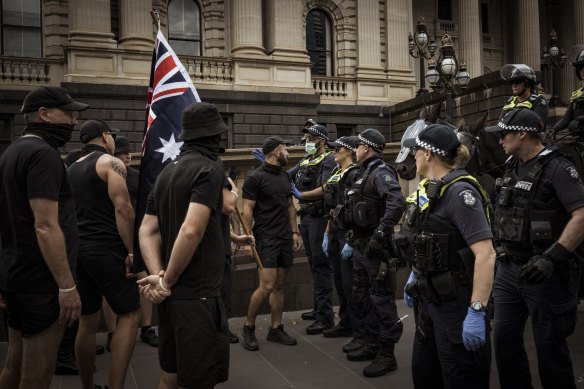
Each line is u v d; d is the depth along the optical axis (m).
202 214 3.05
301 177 6.91
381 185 4.95
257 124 22.12
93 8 20.20
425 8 30.95
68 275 3.37
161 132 4.37
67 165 6.13
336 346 5.92
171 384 3.39
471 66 29.78
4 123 19.62
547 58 20.19
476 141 5.42
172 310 3.17
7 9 20.83
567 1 34.75
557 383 3.72
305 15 25.16
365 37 25.47
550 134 5.29
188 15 23.16
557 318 3.67
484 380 3.37
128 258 4.17
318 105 23.59
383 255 4.88
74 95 19.58
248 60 22.19
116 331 4.18
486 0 33.16
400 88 25.94
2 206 3.40
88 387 4.30
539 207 3.69
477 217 3.18
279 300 6.09
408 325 6.54
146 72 20.86
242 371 5.20
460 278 3.29
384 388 4.71
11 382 3.67
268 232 5.96
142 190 4.23
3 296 3.44
